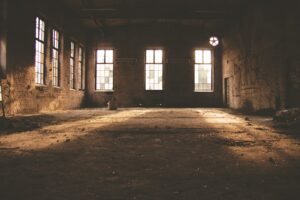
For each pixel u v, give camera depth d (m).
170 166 3.71
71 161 3.96
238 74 17.56
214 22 20.27
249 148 4.99
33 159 4.07
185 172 3.43
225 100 21.59
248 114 13.52
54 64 16.08
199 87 22.69
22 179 3.11
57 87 15.98
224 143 5.50
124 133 6.86
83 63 21.77
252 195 2.63
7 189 2.78
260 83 13.74
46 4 14.09
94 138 6.06
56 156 4.28
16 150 4.73
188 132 7.04
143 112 15.20
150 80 22.70
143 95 22.52
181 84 22.53
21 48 11.55
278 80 11.77
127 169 3.55
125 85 22.53
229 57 19.81
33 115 11.46
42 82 14.28
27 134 6.63
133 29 22.62
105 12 17.45
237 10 16.66
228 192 2.71
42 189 2.78
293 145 5.27
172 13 17.22
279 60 11.63
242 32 16.50
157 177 3.21
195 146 5.18
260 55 13.66
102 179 3.12
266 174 3.35
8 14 10.52
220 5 16.59
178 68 22.59
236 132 7.04
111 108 17.88
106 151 4.68
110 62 22.70
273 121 9.70
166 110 17.34
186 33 22.62
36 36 13.46
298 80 10.32
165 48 22.64
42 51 14.23
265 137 6.22
